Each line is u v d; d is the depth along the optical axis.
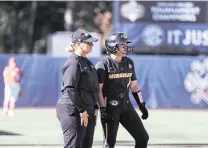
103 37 124.19
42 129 43.50
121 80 25.11
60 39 81.00
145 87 64.06
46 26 138.75
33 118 51.94
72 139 22.44
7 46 136.38
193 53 72.25
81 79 22.86
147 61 64.06
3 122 48.44
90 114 23.34
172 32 69.94
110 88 25.05
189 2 69.88
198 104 64.19
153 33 69.81
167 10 69.69
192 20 69.94
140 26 69.62
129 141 37.28
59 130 42.91
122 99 25.11
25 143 36.03
